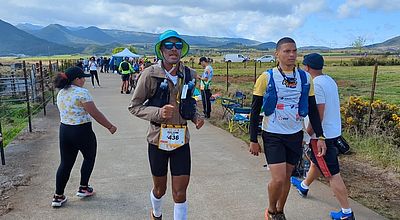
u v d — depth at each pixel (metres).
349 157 6.37
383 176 5.47
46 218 4.12
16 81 16.80
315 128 3.72
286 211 4.30
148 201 4.61
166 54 3.24
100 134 8.48
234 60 77.69
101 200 4.63
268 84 3.50
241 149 7.16
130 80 19.16
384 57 66.69
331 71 38.59
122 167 5.98
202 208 4.42
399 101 15.26
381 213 4.25
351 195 4.77
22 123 10.14
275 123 3.54
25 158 6.47
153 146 3.39
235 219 4.13
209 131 8.84
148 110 3.24
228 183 5.27
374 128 7.36
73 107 4.30
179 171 3.36
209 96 10.61
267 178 5.48
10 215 4.20
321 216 4.18
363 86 22.61
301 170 5.23
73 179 5.37
